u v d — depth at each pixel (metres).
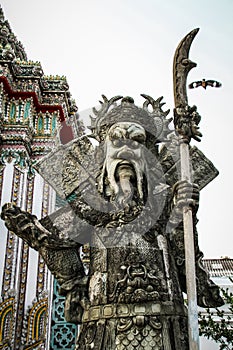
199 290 4.09
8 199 8.21
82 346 3.54
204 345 8.36
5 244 7.66
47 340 7.57
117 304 3.53
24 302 7.58
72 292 3.88
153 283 3.60
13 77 9.50
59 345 7.76
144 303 3.51
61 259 4.02
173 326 3.46
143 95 4.61
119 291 3.58
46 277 7.94
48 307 7.80
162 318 3.46
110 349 3.34
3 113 9.02
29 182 8.69
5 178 8.39
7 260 7.55
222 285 9.57
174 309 3.56
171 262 3.92
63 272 3.97
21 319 7.42
